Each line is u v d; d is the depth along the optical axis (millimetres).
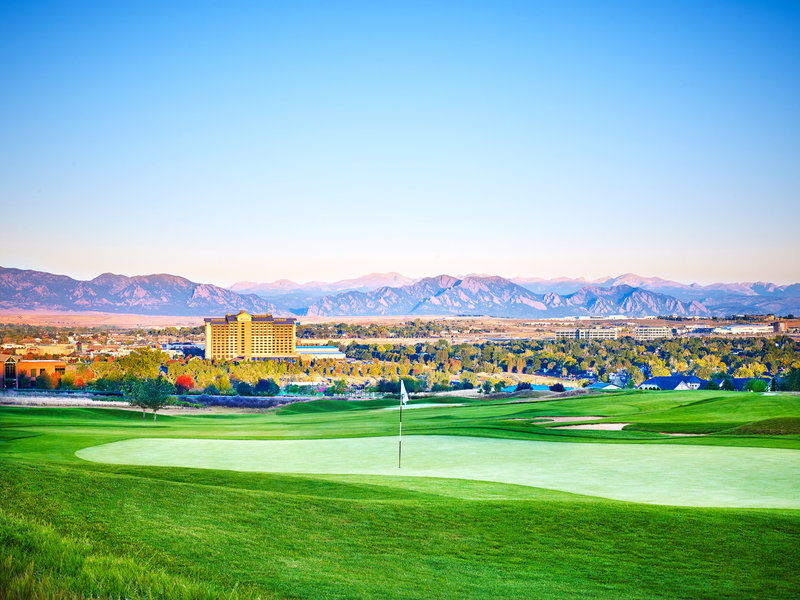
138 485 27453
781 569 21141
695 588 19578
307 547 21688
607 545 23047
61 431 66562
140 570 15648
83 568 14953
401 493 30953
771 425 59594
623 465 41812
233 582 17984
